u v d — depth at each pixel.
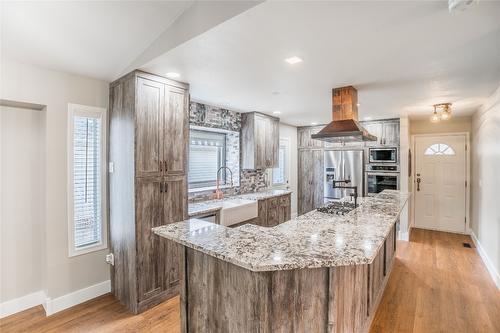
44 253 2.73
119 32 2.26
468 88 3.22
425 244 4.86
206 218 3.45
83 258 2.88
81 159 2.88
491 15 1.62
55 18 2.07
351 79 2.88
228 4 1.70
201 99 3.83
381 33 1.87
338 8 1.56
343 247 1.61
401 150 5.14
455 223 5.60
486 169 4.00
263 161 4.95
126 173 2.72
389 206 3.06
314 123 6.12
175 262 2.96
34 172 2.80
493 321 2.56
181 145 3.04
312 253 1.50
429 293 3.10
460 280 3.42
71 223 2.80
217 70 2.63
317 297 1.58
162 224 2.84
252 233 1.92
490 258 3.69
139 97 2.64
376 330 2.43
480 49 2.12
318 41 1.99
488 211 3.86
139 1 1.97
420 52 2.18
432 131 5.77
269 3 1.52
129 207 2.69
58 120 2.71
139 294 2.65
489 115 3.75
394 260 3.98
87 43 2.36
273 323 1.46
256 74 2.73
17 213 2.71
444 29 1.80
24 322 2.51
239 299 1.58
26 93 2.51
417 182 5.95
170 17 2.12
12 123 2.67
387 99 3.77
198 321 1.85
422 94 3.49
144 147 2.69
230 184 4.84
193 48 2.13
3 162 2.63
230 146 4.86
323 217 2.51
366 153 5.53
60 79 2.72
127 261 2.74
